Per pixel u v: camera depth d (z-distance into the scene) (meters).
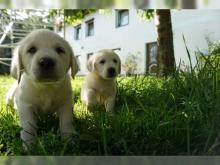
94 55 0.72
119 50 2.43
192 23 1.66
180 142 0.33
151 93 0.58
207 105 0.38
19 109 0.43
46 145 0.34
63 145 0.34
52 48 0.41
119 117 0.40
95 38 2.79
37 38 0.41
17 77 0.44
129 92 0.66
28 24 2.04
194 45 1.64
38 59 0.39
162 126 0.35
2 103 0.66
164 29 1.06
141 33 2.16
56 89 0.43
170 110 0.41
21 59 0.43
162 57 1.06
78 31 3.16
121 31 2.40
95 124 0.40
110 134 0.35
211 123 0.34
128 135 0.35
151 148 0.33
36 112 0.44
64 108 0.44
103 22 2.65
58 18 2.09
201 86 0.43
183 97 0.46
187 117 0.37
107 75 0.66
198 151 0.31
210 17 1.55
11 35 2.00
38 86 0.42
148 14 1.28
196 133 0.34
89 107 0.62
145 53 2.12
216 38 1.52
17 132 0.42
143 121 0.38
